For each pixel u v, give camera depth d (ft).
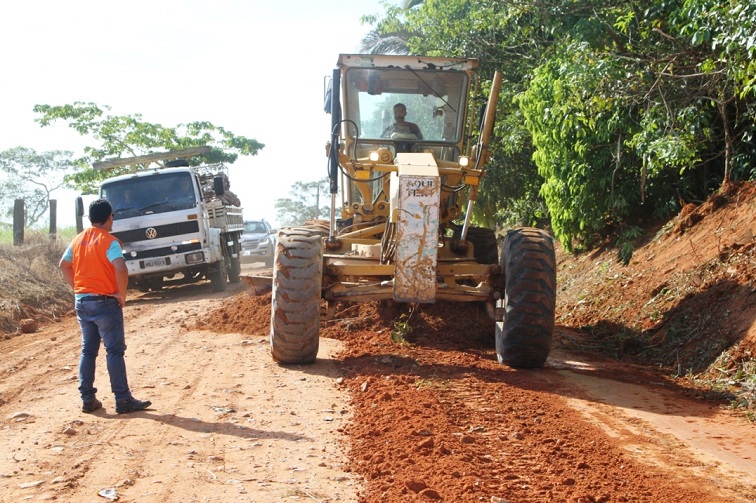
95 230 22.00
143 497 15.08
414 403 21.57
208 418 20.83
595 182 43.65
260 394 23.45
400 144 31.37
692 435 19.65
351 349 30.37
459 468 16.31
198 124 107.45
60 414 21.43
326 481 16.01
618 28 38.34
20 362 30.01
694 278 32.78
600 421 20.83
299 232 27.63
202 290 62.08
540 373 26.99
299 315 26.68
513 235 27.53
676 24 35.04
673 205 42.55
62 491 15.34
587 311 40.32
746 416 21.53
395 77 31.35
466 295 27.45
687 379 26.55
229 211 66.23
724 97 35.47
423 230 25.18
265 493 15.30
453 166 30.04
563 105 39.09
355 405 22.09
